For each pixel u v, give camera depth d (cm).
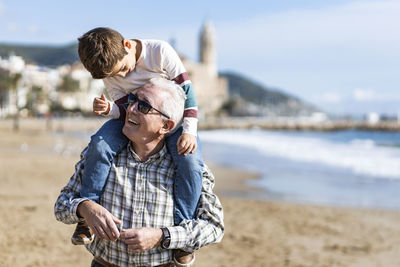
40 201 816
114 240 187
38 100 5281
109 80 212
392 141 4053
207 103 12150
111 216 189
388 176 1440
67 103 6625
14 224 612
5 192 905
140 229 187
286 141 3666
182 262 198
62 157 1870
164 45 208
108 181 199
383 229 757
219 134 5888
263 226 750
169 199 200
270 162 1844
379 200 1038
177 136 204
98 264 210
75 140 3250
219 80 14150
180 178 200
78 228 205
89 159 197
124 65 199
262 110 15838
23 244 530
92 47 187
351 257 591
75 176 207
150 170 200
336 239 685
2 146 2409
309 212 884
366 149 2602
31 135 3700
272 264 542
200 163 204
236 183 1284
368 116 9025
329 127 8275
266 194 1105
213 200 206
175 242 190
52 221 655
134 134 196
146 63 206
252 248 615
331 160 1914
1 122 4778
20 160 1623
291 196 1080
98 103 202
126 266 198
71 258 500
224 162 1855
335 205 969
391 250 630
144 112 194
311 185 1255
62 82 6250
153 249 197
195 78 11775
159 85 197
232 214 847
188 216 201
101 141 197
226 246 620
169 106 196
